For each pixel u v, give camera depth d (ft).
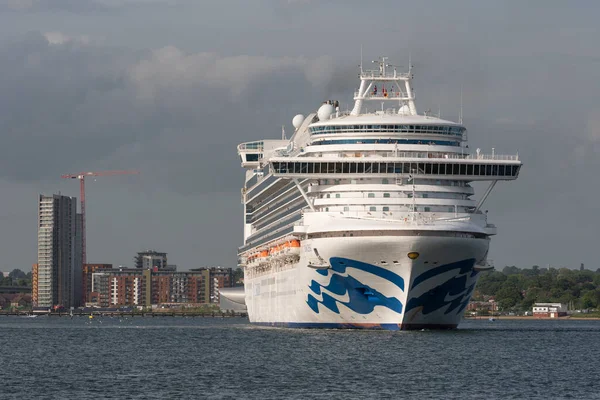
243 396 597.11
